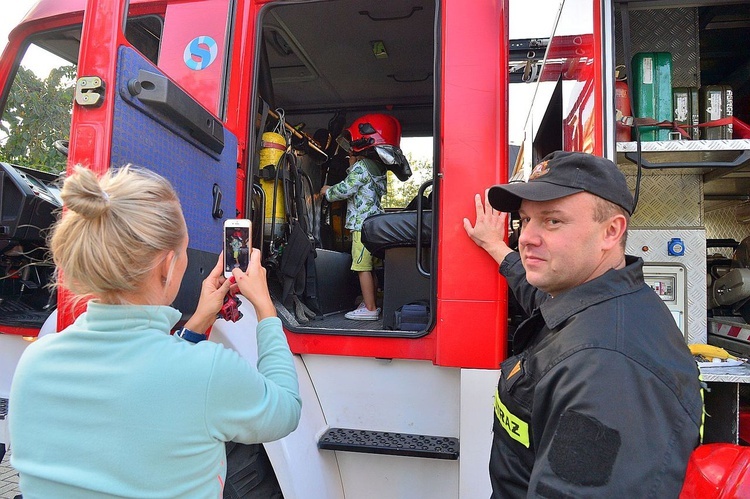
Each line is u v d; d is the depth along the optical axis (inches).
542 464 34.4
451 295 66.3
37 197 90.7
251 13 81.4
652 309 39.1
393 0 106.5
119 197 34.4
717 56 99.4
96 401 34.1
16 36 93.7
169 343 36.3
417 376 73.0
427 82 146.0
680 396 34.3
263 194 86.0
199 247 62.5
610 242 41.0
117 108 48.2
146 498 33.7
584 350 35.7
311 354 75.9
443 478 70.9
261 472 67.3
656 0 74.2
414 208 114.0
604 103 67.2
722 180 90.4
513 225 97.0
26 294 103.4
